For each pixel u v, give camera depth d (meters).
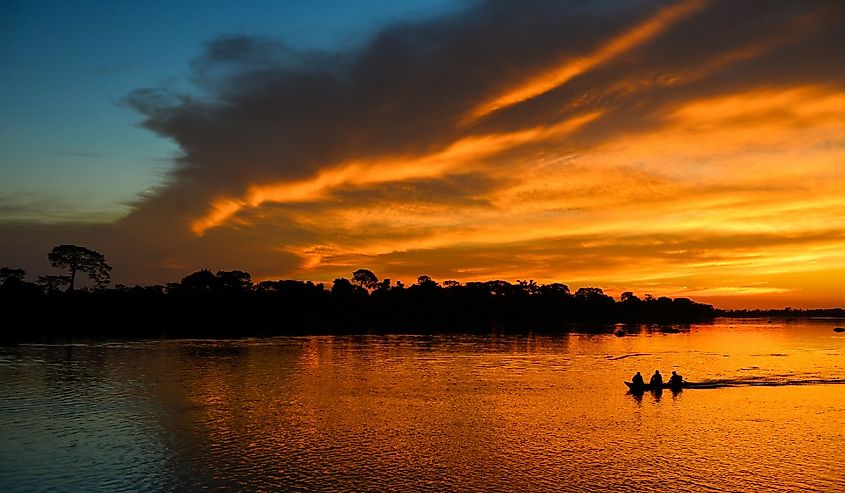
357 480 36.12
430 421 51.19
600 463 39.59
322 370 84.12
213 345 122.88
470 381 74.12
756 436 46.66
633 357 106.50
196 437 45.53
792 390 68.12
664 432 47.69
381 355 105.88
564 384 72.00
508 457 40.75
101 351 107.75
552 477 36.91
